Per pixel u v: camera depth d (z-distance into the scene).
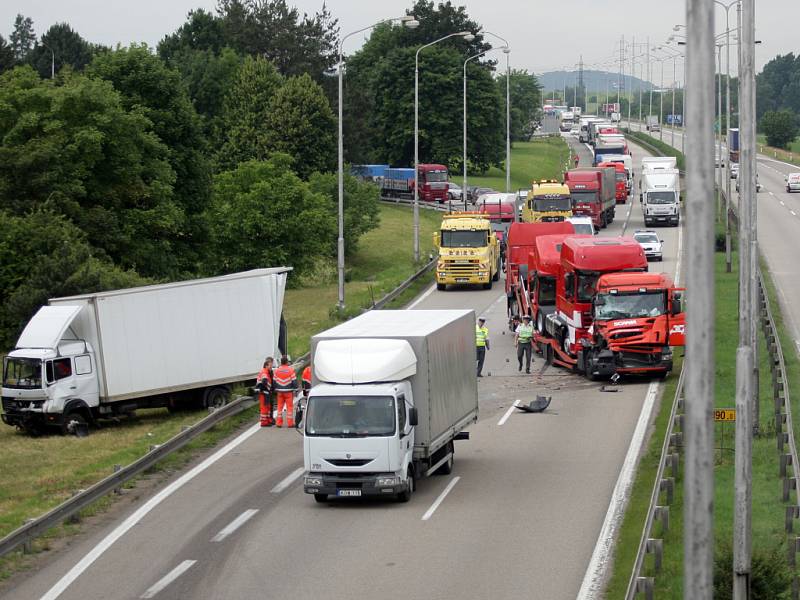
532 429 31.09
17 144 56.75
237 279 35.66
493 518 22.61
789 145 188.88
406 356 24.05
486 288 60.25
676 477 24.11
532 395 35.97
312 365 24.62
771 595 16.23
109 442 31.66
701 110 9.30
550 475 26.05
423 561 19.89
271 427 32.56
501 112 140.00
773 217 92.00
